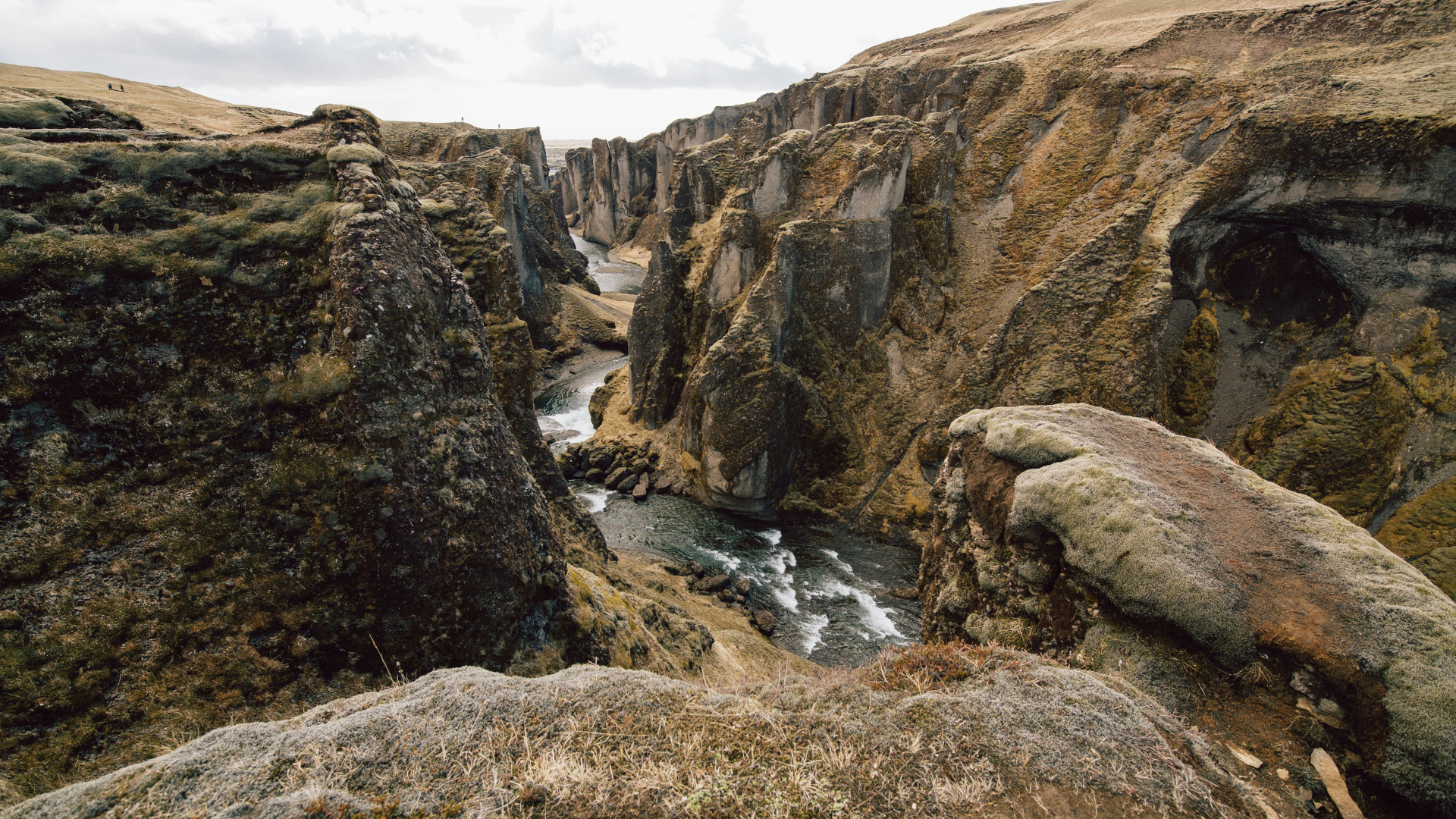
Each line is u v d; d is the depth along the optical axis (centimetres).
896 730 689
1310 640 1073
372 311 1253
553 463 2908
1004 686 800
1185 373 4666
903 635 3581
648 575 3600
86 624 1028
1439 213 3756
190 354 1232
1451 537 3494
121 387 1170
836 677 870
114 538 1101
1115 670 1212
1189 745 762
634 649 1867
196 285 1252
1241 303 4759
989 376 4791
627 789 579
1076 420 1822
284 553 1193
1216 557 1251
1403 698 947
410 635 1242
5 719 921
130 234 1242
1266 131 4322
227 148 1366
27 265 1126
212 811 514
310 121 1553
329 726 618
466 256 2900
